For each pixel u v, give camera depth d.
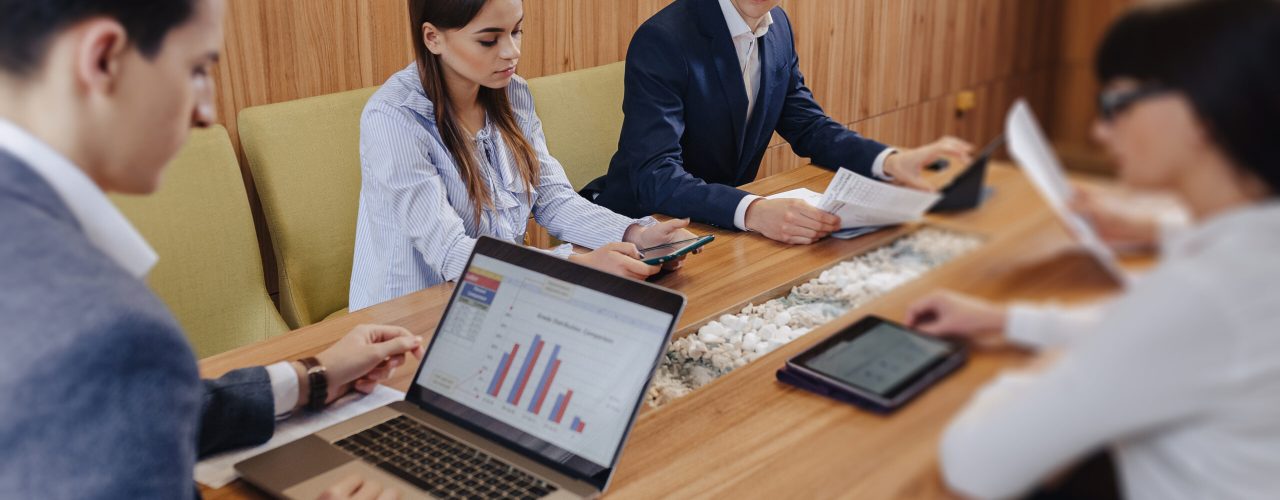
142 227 1.87
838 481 0.88
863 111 2.93
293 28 2.15
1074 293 0.80
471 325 1.06
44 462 0.59
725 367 1.19
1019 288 0.87
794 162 3.28
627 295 0.98
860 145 1.96
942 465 0.72
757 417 1.02
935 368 0.94
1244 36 0.51
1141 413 0.56
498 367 1.03
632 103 1.97
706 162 2.08
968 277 0.97
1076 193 0.75
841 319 1.16
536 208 1.88
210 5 0.69
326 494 0.89
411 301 1.41
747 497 0.89
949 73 2.52
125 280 0.64
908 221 1.45
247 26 2.08
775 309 1.34
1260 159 0.53
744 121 2.04
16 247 0.60
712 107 2.00
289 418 1.07
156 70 0.66
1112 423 0.57
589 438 0.94
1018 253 0.92
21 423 0.58
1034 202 1.00
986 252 0.97
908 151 1.84
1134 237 0.73
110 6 0.63
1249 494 0.55
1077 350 0.61
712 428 1.01
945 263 1.04
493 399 1.01
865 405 0.99
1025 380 0.70
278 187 2.04
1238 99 0.52
